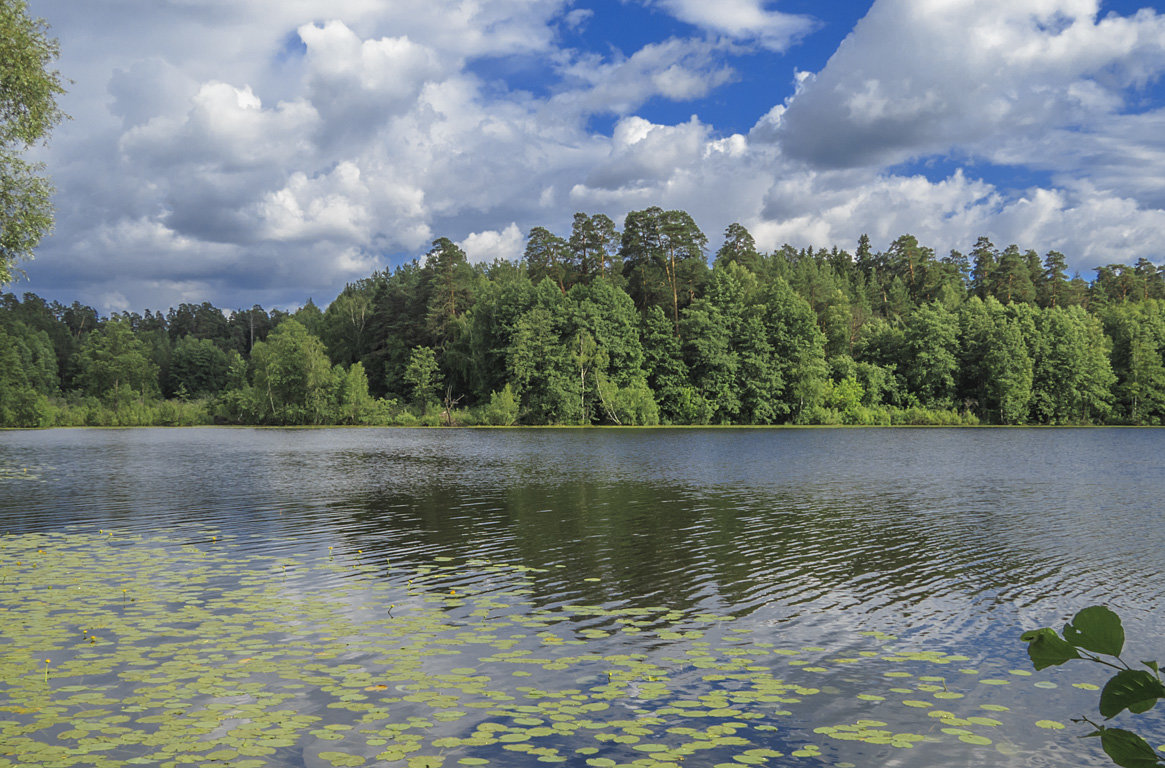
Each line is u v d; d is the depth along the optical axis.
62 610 13.12
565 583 15.33
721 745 8.11
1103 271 139.12
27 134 23.61
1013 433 77.31
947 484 32.84
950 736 8.44
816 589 14.96
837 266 153.25
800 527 21.88
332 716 8.66
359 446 59.25
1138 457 47.47
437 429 86.75
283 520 23.22
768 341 97.00
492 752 7.84
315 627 12.17
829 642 11.68
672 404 93.81
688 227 104.00
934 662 10.84
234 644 11.25
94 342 121.69
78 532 21.30
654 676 10.12
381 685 9.63
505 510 25.14
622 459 45.78
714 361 91.75
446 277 107.50
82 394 129.50
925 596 14.49
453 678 9.93
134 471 39.50
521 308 94.31
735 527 21.88
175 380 152.00
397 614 13.00
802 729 8.55
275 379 101.00
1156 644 11.75
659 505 26.34
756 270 120.88
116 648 11.02
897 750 8.09
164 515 24.28
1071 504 26.75
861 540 19.94
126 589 14.69
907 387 99.75
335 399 100.94
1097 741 8.38
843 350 104.38
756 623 12.69
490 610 13.32
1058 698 9.60
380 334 116.88
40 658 10.58
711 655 11.01
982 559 17.70
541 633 11.96
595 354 89.94
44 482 34.25
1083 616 2.49
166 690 9.39
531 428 86.69
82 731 8.17
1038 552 18.50
